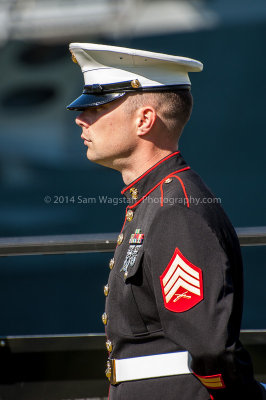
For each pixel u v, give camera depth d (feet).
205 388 18.17
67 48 173.06
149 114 19.45
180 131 20.24
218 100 169.58
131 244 18.90
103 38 168.55
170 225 17.76
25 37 169.07
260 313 76.74
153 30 168.76
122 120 19.56
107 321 19.69
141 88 19.31
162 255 17.65
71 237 27.84
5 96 176.04
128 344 19.15
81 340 28.96
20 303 81.61
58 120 173.17
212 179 149.79
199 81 171.94
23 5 163.53
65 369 29.17
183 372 18.40
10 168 161.68
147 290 18.38
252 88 168.25
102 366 28.96
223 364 16.58
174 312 17.21
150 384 18.66
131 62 19.34
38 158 166.30
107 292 19.89
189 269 17.19
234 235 19.44
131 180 20.31
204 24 169.78
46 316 77.30
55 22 164.35
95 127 19.90
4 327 74.54
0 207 138.31
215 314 16.75
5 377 29.35
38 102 174.29
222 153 160.97
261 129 164.86
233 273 18.33
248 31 170.19
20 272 93.50
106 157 20.15
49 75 175.01
